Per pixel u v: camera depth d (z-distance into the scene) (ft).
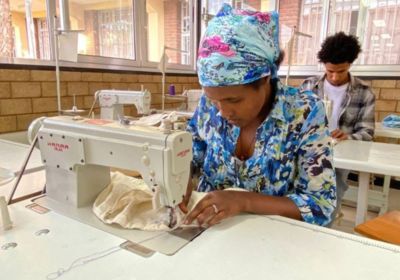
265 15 2.35
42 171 3.67
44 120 2.82
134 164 2.42
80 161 2.59
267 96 2.79
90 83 7.84
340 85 7.41
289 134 2.80
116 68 8.68
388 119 8.86
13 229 2.24
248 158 2.99
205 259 1.89
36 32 6.86
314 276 1.73
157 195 2.37
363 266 1.83
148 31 10.09
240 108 2.49
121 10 8.99
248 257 1.91
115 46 8.99
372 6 10.05
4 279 1.67
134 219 2.41
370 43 10.32
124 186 2.80
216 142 3.15
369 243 2.08
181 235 2.20
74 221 2.40
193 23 12.07
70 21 7.54
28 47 6.75
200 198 2.75
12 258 1.87
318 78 7.85
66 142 2.64
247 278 1.71
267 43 2.33
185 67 11.97
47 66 6.82
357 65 10.54
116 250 1.99
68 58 5.77
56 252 1.95
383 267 1.82
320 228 2.27
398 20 9.80
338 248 2.01
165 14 10.75
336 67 7.04
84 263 1.83
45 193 2.93
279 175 2.87
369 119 7.21
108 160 2.52
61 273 1.73
